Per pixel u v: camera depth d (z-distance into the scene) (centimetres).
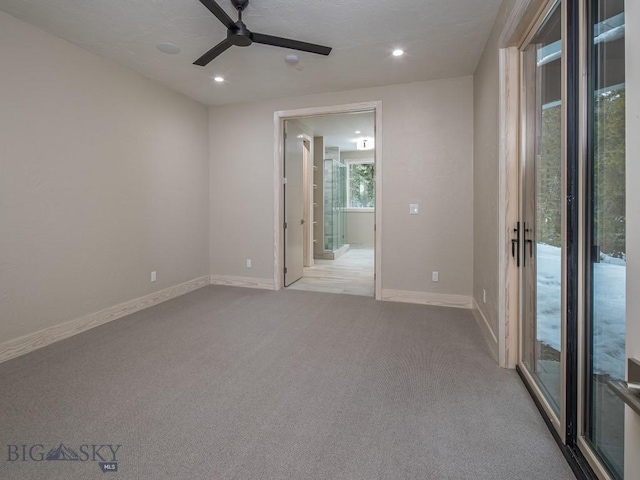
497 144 246
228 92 427
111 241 343
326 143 808
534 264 214
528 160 222
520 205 231
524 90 226
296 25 273
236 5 238
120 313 353
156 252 401
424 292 404
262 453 156
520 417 183
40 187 278
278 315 358
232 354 262
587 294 144
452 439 165
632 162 89
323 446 160
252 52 318
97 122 325
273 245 468
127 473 144
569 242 151
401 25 273
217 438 166
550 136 187
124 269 358
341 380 222
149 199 389
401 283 411
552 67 183
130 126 362
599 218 136
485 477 142
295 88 412
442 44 303
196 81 391
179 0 239
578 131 145
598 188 136
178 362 249
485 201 300
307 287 486
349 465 148
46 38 280
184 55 325
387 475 143
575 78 147
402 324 330
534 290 213
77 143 307
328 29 279
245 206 478
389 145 407
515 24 204
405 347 275
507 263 237
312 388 212
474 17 260
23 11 251
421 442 163
